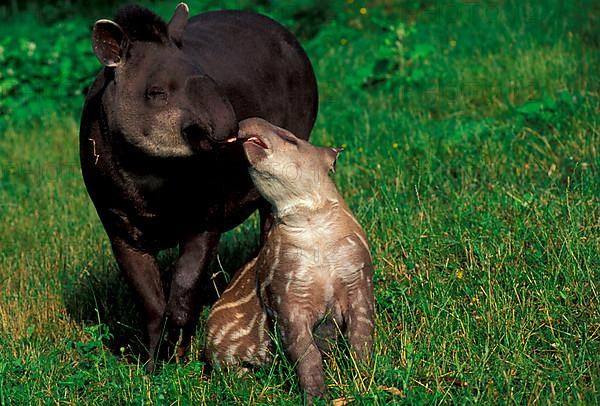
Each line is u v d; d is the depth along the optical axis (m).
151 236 9.01
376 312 9.09
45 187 14.38
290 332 7.79
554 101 13.59
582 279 8.98
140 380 8.48
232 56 9.62
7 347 9.48
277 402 7.82
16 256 12.02
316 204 7.77
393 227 10.62
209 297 10.42
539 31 17.70
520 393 7.49
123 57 8.16
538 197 10.79
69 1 26.78
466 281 9.35
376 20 17.88
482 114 14.73
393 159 12.86
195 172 8.51
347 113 15.67
